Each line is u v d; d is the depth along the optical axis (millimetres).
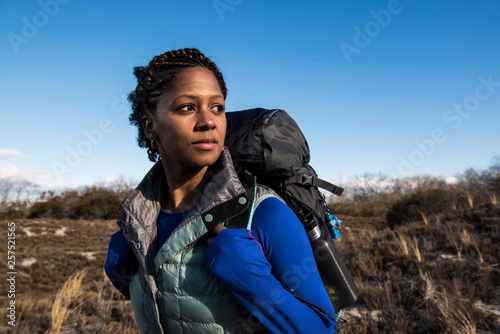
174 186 923
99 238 21859
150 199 953
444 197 13297
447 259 6051
